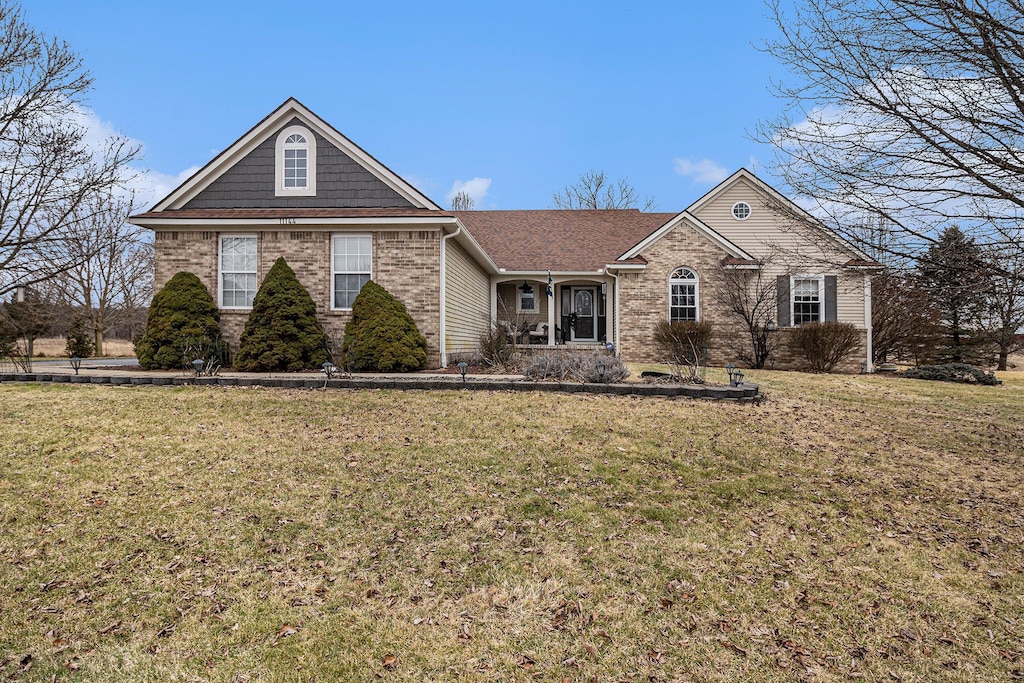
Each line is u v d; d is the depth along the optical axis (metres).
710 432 7.46
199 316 12.73
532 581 4.07
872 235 7.04
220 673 3.12
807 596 3.99
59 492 5.25
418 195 13.73
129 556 4.26
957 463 6.88
